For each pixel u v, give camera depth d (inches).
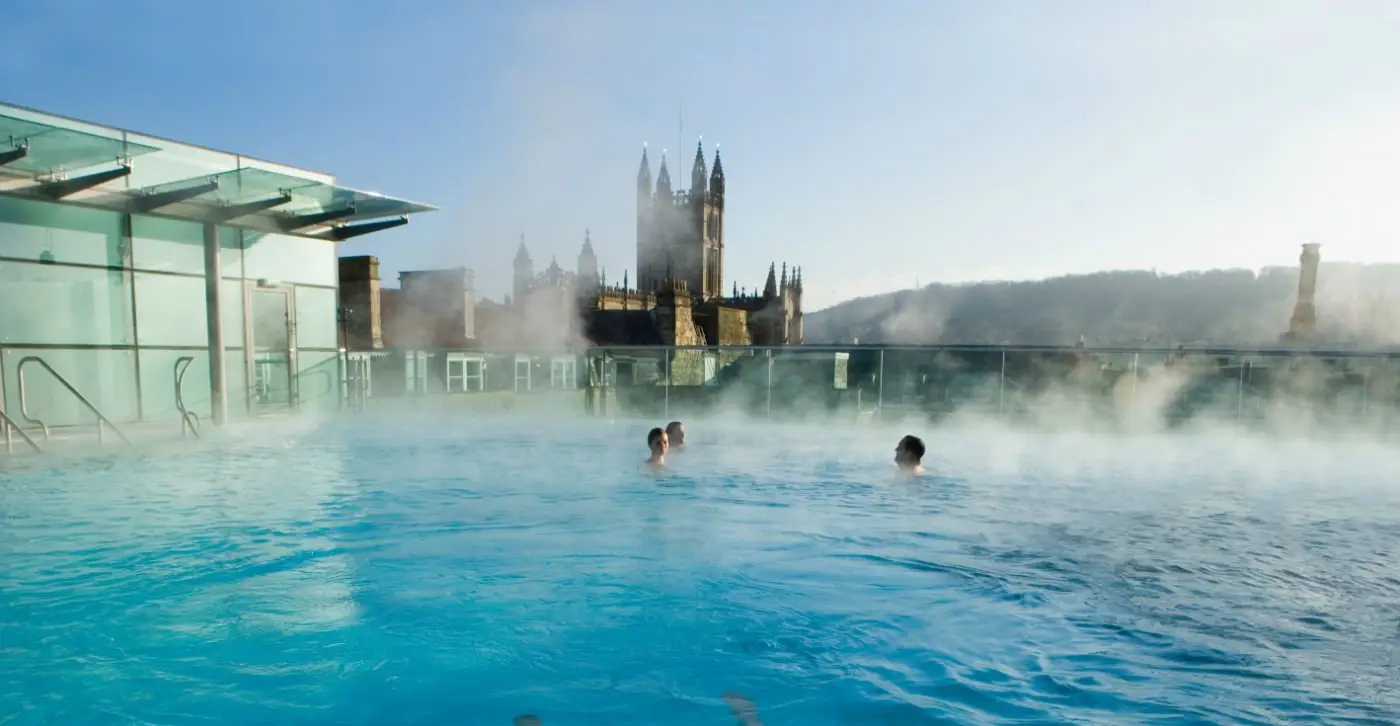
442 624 146.4
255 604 156.5
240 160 470.0
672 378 726.5
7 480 293.3
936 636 139.9
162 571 177.8
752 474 331.6
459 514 247.4
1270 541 213.8
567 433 466.0
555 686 121.0
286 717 110.0
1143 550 202.8
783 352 571.2
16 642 135.5
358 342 860.0
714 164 4084.6
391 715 110.2
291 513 245.0
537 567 185.8
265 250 498.9
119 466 329.1
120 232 414.3
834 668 126.6
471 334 1130.0
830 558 195.8
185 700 114.3
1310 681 118.6
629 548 204.5
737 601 160.6
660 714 110.5
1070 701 112.7
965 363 553.3
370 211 497.0
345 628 143.7
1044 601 159.9
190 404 450.6
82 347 398.6
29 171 368.5
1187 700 112.3
